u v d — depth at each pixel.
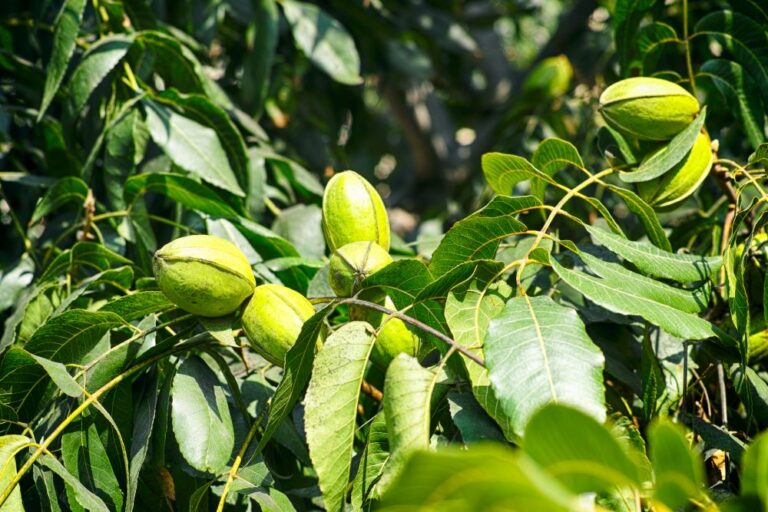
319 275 1.23
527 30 3.68
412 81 2.28
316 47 1.53
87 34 1.44
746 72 1.26
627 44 1.30
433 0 2.29
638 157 1.20
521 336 1.07
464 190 2.14
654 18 1.38
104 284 1.29
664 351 1.19
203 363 1.16
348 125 2.13
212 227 1.29
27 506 1.17
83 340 1.17
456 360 1.11
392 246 1.33
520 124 1.87
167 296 1.13
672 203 1.19
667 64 1.46
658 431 0.97
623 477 0.96
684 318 1.11
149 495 1.18
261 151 1.41
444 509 0.95
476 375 1.08
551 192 1.48
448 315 1.11
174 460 1.17
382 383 1.20
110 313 1.16
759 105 1.26
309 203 1.47
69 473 1.12
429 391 1.07
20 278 1.34
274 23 1.49
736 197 1.16
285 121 1.89
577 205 1.45
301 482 1.21
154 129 1.31
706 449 1.16
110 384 1.13
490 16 2.60
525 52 3.88
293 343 1.12
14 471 1.12
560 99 1.88
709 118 1.39
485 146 2.08
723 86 1.27
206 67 1.63
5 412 1.16
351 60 1.54
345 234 1.16
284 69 1.86
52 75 1.32
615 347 1.21
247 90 1.49
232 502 1.18
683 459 0.97
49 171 1.43
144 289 1.21
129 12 1.42
